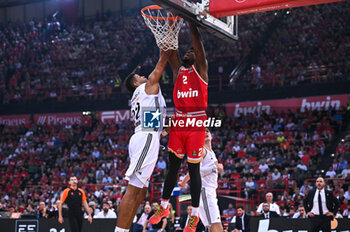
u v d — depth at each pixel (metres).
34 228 10.40
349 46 22.47
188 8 4.43
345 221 9.10
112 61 28.70
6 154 24.56
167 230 10.58
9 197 19.92
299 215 11.02
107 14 32.91
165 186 4.34
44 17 34.28
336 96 20.11
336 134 19.45
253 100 21.88
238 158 18.36
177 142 4.30
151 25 4.43
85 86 26.36
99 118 24.55
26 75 28.25
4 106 26.83
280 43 25.02
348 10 24.67
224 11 4.73
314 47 23.80
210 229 6.52
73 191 9.77
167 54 4.33
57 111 25.55
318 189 9.09
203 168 6.40
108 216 11.61
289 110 20.59
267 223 9.25
